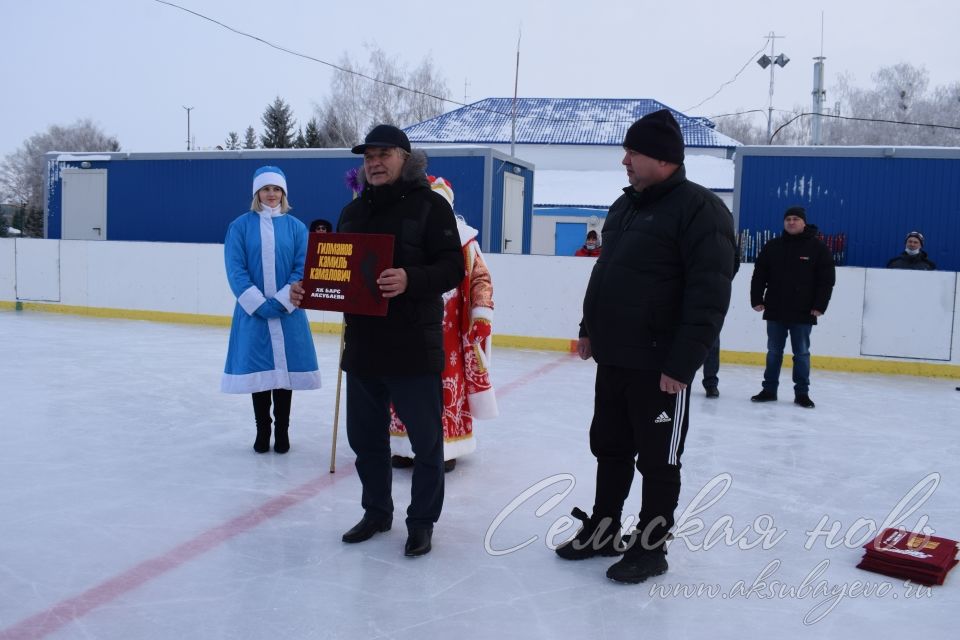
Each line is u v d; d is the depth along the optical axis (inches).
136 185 629.3
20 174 2539.4
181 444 202.2
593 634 107.4
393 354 126.3
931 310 357.4
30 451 192.9
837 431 237.3
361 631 106.7
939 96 2048.5
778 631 109.3
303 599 116.0
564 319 403.2
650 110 1343.5
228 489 166.2
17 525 143.4
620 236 124.7
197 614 110.5
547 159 1227.2
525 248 634.8
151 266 477.7
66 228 652.7
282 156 581.6
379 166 126.6
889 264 395.9
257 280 185.0
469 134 1253.1
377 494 140.5
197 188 612.4
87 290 495.8
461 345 183.2
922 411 273.6
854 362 368.5
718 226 116.9
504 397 277.3
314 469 181.9
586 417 245.8
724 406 272.4
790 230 272.7
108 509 152.7
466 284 181.0
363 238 124.8
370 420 137.8
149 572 124.3
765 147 488.1
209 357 347.3
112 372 305.6
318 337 431.8
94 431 214.1
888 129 2026.3
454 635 106.2
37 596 115.2
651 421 122.0
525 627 109.0
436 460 132.6
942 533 150.1
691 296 116.3
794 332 275.0
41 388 271.4
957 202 468.8
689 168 1099.9
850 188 481.4
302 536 140.8
